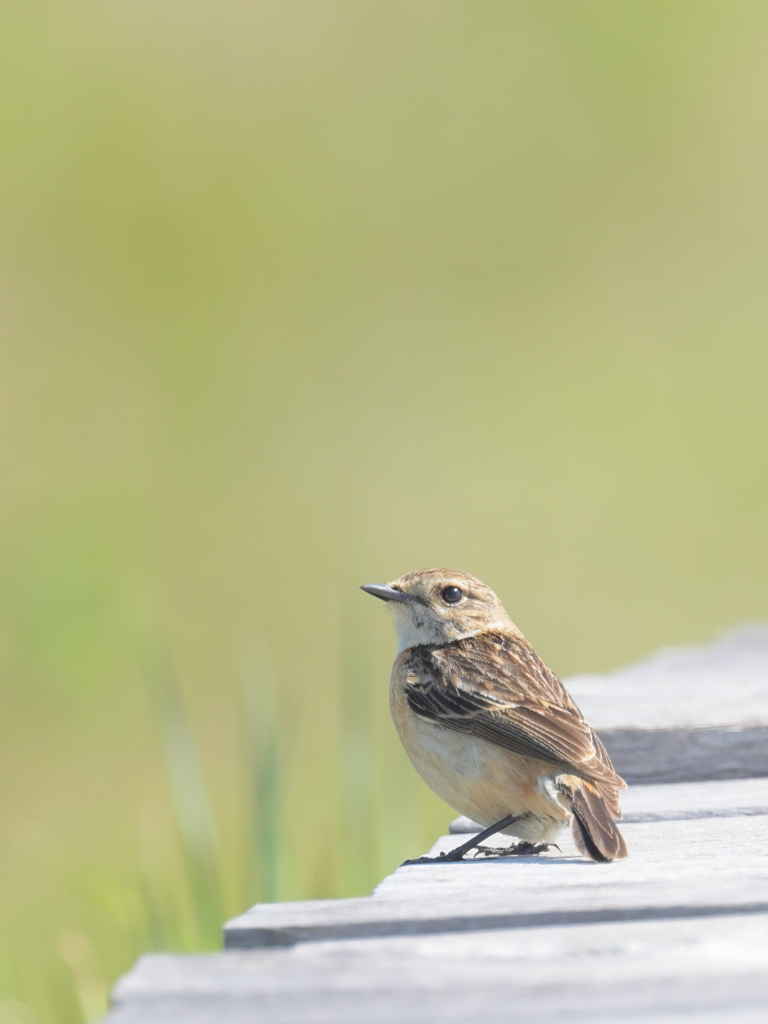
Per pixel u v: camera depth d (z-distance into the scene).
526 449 20.28
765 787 5.61
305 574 18.77
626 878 4.08
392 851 7.99
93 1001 7.47
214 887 7.44
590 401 20.77
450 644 5.78
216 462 19.81
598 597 18.88
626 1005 2.91
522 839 5.16
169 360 20.23
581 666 18.30
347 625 8.05
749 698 6.66
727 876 4.05
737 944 3.28
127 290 20.77
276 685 16.75
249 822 7.62
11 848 12.57
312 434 20.30
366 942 3.39
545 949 3.29
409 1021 2.88
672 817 5.13
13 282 20.38
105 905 7.72
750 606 18.95
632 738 5.88
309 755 15.37
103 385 19.97
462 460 20.17
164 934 7.34
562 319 21.56
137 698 15.11
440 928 3.54
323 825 11.52
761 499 19.91
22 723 14.84
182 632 17.59
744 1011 2.84
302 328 21.08
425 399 20.84
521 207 22.34
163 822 13.30
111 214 21.06
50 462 18.92
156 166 21.44
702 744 5.87
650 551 19.34
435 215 22.20
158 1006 2.99
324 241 21.69
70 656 14.96
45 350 20.08
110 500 18.27
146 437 19.59
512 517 19.44
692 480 20.00
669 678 7.59
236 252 21.34
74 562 15.63
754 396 20.86
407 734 5.34
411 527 19.55
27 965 10.08
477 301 21.80
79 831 13.60
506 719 5.09
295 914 3.62
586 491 19.78
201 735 15.95
